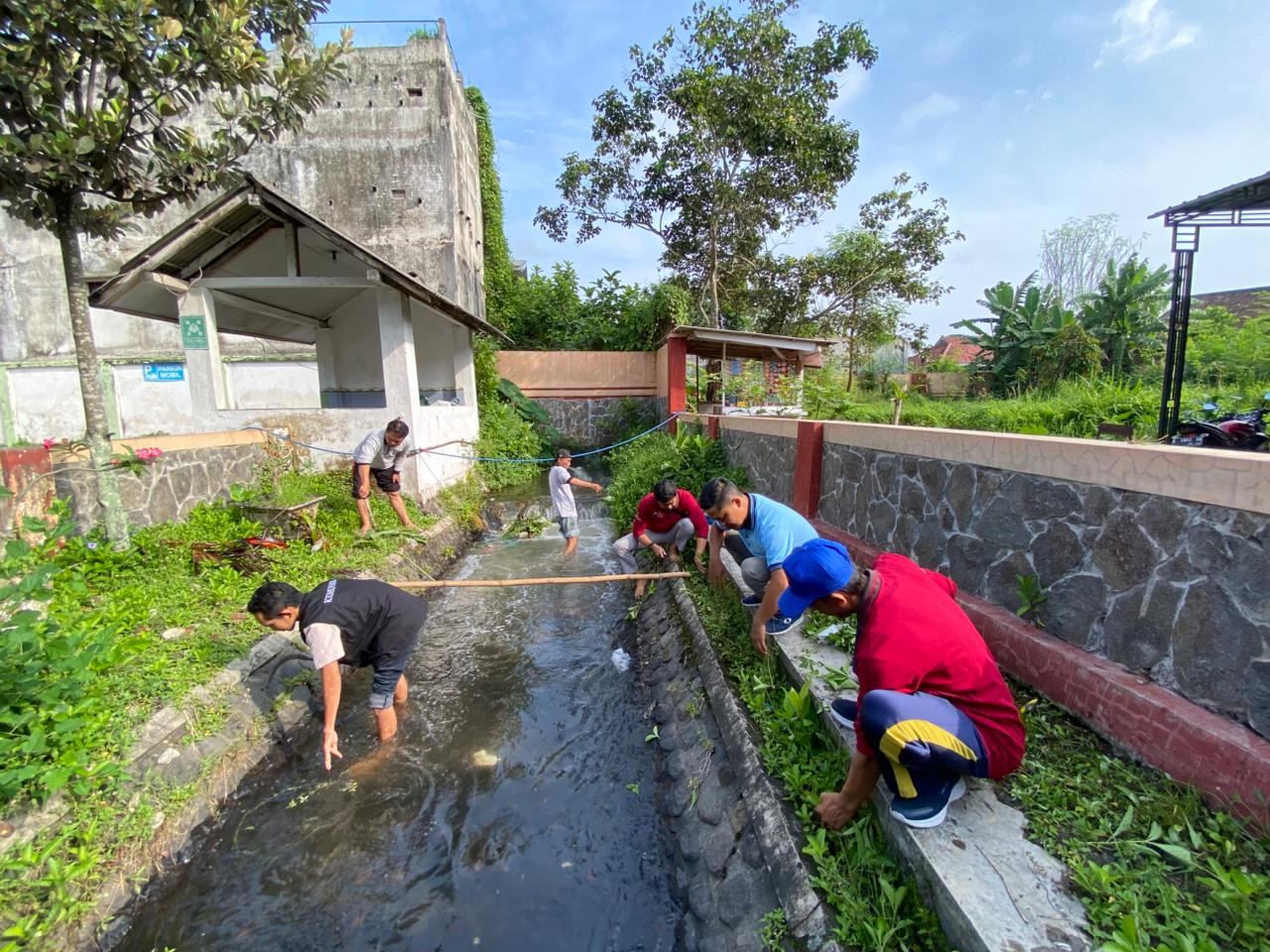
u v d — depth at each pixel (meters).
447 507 8.88
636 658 5.19
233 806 3.27
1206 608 2.09
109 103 4.17
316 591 3.57
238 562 5.14
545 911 2.73
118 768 2.77
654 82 16.12
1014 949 1.59
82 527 4.95
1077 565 2.63
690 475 7.82
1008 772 2.07
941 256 18.31
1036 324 15.27
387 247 13.73
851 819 2.34
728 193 16.41
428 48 13.57
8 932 2.18
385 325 7.84
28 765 2.57
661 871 2.95
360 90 13.62
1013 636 2.85
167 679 3.50
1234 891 1.63
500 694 4.57
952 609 2.22
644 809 3.37
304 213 6.98
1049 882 1.82
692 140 15.71
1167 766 2.11
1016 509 2.97
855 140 16.22
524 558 7.94
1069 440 2.66
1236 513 1.99
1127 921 1.56
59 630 3.39
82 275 4.54
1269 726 1.89
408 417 7.98
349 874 2.92
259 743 3.59
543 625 5.87
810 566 2.31
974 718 2.04
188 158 4.42
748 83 15.07
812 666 3.24
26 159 3.73
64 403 13.82
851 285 18.67
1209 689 2.07
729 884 2.51
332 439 7.98
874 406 11.23
